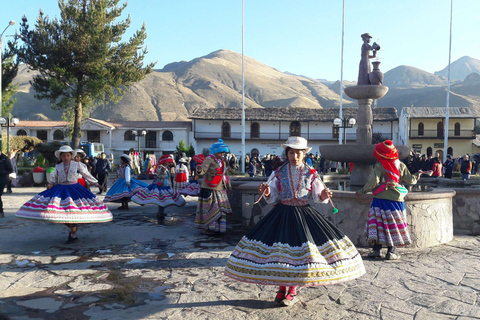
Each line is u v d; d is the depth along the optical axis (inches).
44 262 221.8
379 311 153.5
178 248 258.1
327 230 156.0
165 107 5900.6
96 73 1203.9
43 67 1197.1
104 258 231.5
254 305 159.2
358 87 346.9
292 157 163.5
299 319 145.8
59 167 261.1
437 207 269.6
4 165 376.5
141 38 1243.8
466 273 203.2
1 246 259.9
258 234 154.9
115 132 1927.9
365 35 357.7
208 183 295.1
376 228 229.0
